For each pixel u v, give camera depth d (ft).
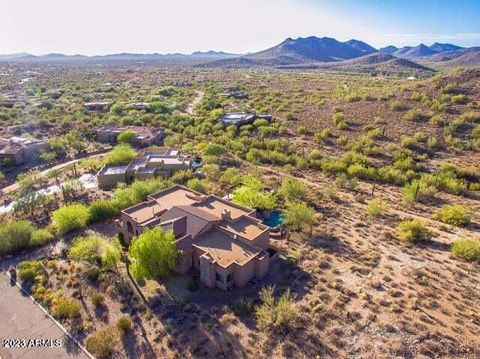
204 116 354.33
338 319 89.81
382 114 312.91
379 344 81.56
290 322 88.07
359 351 80.33
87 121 334.44
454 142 247.50
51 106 395.96
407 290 100.01
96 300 97.91
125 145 234.79
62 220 135.23
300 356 79.92
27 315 94.89
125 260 116.98
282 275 109.91
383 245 126.31
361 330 85.97
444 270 109.91
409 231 129.29
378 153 244.22
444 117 283.38
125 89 547.49
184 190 149.07
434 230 139.74
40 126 310.04
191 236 111.65
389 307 92.79
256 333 87.10
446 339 82.33
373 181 206.80
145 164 200.34
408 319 88.53
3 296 102.06
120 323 88.99
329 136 285.02
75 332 89.10
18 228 126.11
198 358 80.79
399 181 200.75
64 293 102.68
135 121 326.03
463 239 122.31
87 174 207.92
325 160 232.12
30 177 191.72
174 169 203.10
